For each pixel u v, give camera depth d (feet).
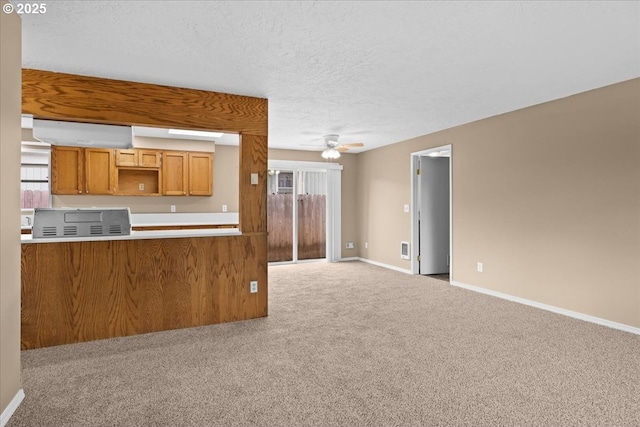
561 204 12.96
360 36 8.30
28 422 6.53
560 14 7.37
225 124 12.26
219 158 21.81
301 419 6.61
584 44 8.73
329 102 13.46
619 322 11.35
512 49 9.00
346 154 25.35
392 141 21.42
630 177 11.08
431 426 6.40
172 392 7.57
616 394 7.49
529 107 14.05
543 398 7.33
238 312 12.39
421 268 20.43
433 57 9.47
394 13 7.30
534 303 13.91
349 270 21.54
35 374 8.40
